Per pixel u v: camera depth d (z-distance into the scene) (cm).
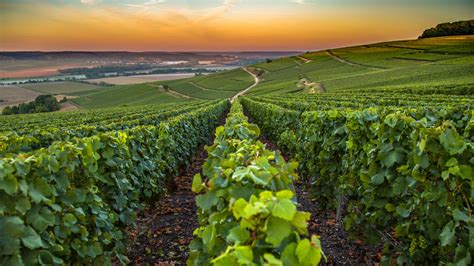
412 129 430
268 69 11831
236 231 189
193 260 327
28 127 1689
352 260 513
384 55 9875
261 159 285
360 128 534
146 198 693
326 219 676
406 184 419
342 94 4119
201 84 11131
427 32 13700
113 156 516
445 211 354
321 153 663
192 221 677
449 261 358
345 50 12988
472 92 3491
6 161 292
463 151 347
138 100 9600
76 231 358
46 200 309
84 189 406
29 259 275
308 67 10681
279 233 178
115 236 471
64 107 10194
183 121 1143
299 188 896
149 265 505
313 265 167
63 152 376
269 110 1773
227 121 781
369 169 472
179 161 1015
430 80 5181
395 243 462
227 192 268
